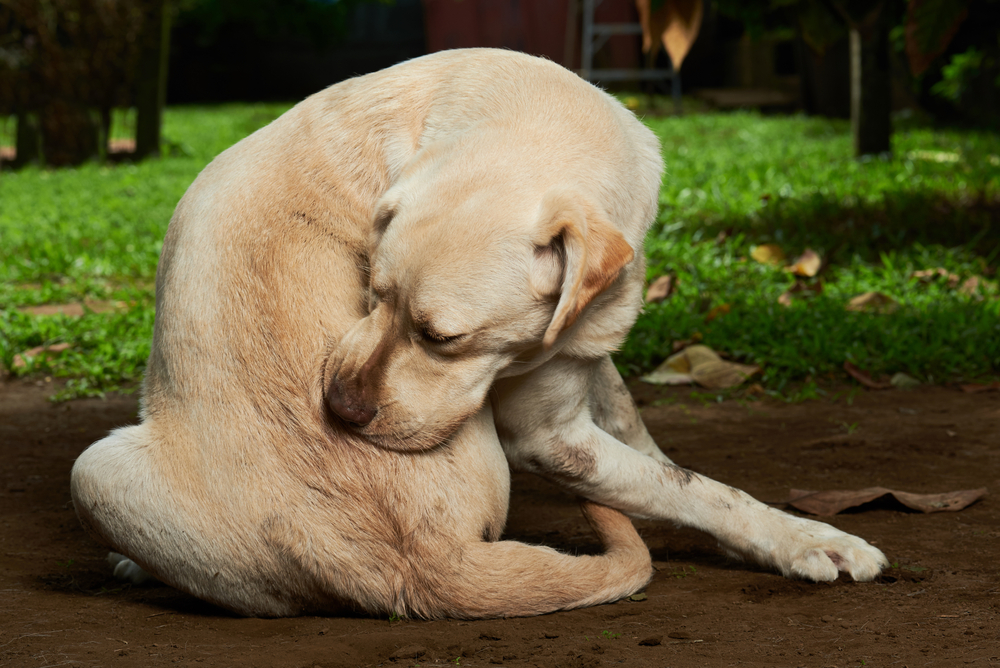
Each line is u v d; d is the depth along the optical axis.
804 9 6.96
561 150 2.91
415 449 2.79
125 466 2.85
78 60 16.92
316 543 2.79
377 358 2.71
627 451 3.25
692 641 2.57
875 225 8.36
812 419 5.01
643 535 3.69
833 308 6.40
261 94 31.39
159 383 2.97
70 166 16.86
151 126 17.06
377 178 3.04
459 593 2.79
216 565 2.81
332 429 2.80
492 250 2.72
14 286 8.28
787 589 3.03
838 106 19.31
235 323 2.87
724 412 5.20
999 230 8.41
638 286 3.10
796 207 9.21
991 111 18.33
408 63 3.24
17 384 6.00
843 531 3.43
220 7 28.62
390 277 2.75
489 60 3.18
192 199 3.10
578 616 2.83
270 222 2.96
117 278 8.47
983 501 3.79
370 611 2.86
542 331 2.83
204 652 2.53
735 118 18.47
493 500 2.90
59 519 3.88
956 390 5.47
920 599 2.87
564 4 19.77
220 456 2.82
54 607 2.95
